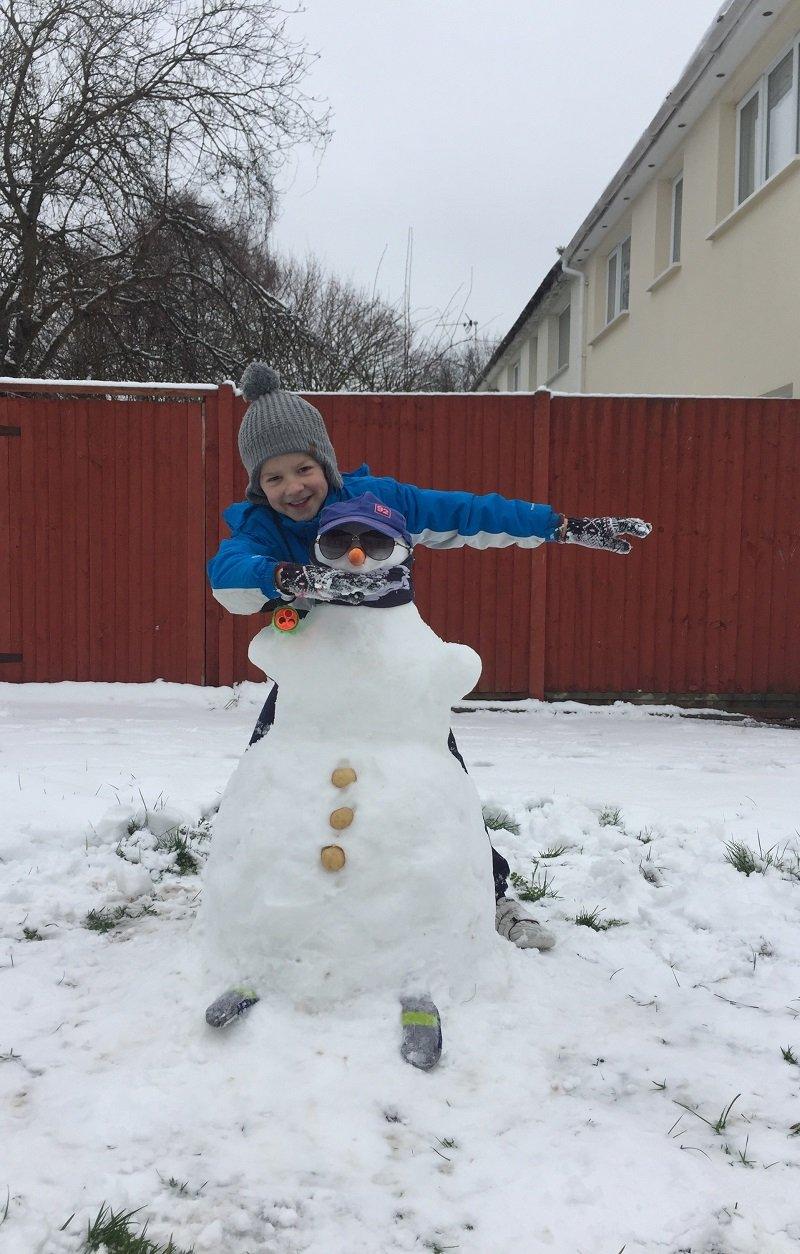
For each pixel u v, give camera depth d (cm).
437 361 2009
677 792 496
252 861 240
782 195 941
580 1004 258
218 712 764
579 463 822
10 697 798
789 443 828
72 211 1302
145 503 827
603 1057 230
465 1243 167
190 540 829
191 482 824
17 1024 241
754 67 1027
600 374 1675
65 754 557
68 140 1238
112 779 475
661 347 1321
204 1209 174
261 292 1433
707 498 830
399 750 250
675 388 1264
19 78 1208
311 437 254
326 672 250
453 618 828
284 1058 218
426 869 238
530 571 827
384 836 235
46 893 341
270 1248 165
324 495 261
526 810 455
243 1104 204
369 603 256
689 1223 171
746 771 567
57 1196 175
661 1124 202
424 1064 217
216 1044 224
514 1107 207
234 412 816
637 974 281
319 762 245
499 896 314
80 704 784
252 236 1563
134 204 1310
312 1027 227
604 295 1681
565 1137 196
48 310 1284
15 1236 164
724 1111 207
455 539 289
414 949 236
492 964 256
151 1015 238
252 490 266
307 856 234
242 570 232
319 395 809
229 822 253
